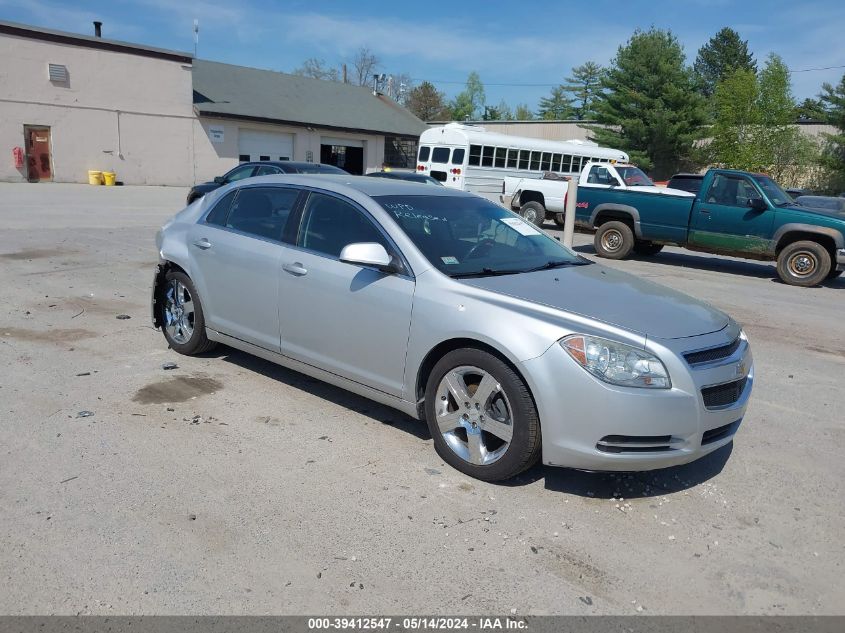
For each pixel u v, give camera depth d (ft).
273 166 48.67
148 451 13.56
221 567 10.07
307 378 18.13
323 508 11.78
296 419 15.47
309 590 9.68
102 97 101.24
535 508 12.17
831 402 18.78
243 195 17.92
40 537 10.55
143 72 104.37
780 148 135.03
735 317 29.63
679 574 10.52
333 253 15.17
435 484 12.82
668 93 143.95
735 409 12.74
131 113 104.27
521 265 15.08
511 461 12.38
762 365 22.11
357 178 17.26
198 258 18.19
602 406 11.49
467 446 13.21
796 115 138.82
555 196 63.52
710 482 13.58
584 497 12.66
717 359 12.48
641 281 15.64
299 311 15.65
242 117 112.88
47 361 18.47
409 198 15.83
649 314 12.91
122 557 10.18
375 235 14.67
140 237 42.83
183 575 9.85
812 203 58.18
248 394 16.83
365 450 14.07
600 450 11.70
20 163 95.71
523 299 12.85
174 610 9.13
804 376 21.12
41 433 14.10
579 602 9.74
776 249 41.50
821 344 25.40
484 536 11.21
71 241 39.63
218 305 17.88
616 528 11.70
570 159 88.38
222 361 19.19
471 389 13.11
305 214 16.07
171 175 109.81
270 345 16.63
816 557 11.16
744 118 135.64
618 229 47.39
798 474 14.12
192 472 12.80
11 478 12.25
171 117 108.37
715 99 145.69
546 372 11.75
